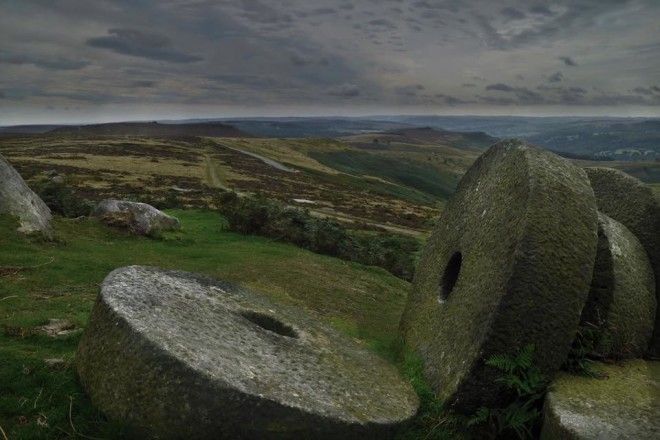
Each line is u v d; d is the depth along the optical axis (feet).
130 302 18.79
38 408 17.22
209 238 66.08
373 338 29.73
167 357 15.62
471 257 23.48
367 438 16.81
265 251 59.93
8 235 44.39
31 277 35.94
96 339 17.78
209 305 22.20
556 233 18.80
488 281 20.20
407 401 19.62
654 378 19.36
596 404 17.20
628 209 24.54
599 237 21.90
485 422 18.74
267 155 497.05
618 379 19.15
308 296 41.22
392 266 71.82
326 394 17.51
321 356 21.20
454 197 30.35
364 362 22.50
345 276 53.11
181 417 15.19
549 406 17.20
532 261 18.21
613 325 20.66
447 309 23.65
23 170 195.11
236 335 19.89
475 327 19.58
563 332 18.35
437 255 29.07
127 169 247.91
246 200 85.97
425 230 174.40
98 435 16.03
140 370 15.89
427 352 23.43
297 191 246.27
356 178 472.03
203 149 436.35
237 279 43.45
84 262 41.81
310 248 70.23
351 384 19.29
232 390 15.17
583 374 19.34
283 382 17.10
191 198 146.51
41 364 19.81
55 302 30.48
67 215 69.26
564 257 18.57
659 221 23.47
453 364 20.16
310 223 74.49
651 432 15.60
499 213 22.08
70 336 23.71
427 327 25.40
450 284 26.66
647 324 21.38
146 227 59.67
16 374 19.06
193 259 50.70
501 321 18.13
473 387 18.65
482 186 26.08
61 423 16.58
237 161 373.20
